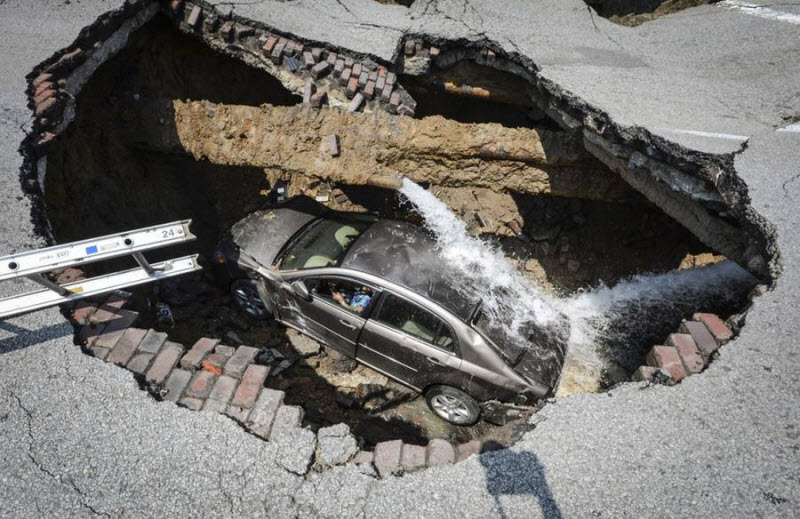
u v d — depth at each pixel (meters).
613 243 7.03
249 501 2.48
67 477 2.52
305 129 6.55
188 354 3.14
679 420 2.73
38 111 4.59
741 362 2.96
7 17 5.68
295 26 6.59
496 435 2.83
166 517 2.41
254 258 5.21
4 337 3.07
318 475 2.59
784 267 3.44
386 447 2.72
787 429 2.66
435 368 4.35
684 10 7.53
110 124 6.27
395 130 6.55
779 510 2.36
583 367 5.49
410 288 4.43
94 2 6.04
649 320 6.17
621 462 2.58
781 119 4.74
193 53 7.60
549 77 5.63
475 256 4.99
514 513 2.43
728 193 4.09
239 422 2.81
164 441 2.68
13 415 2.74
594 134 5.16
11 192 3.91
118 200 5.89
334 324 4.73
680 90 5.33
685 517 2.37
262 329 5.48
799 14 6.84
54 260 2.83
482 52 6.64
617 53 6.25
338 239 5.21
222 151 6.60
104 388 2.87
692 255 6.74
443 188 7.02
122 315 3.30
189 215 6.58
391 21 6.88
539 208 7.20
